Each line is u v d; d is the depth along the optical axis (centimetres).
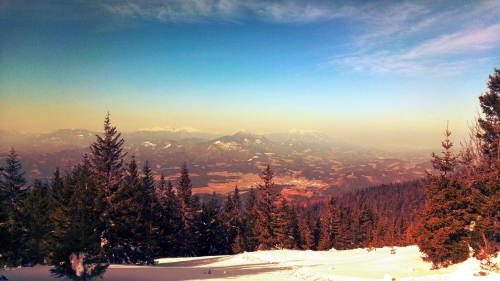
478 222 1986
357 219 7306
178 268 2542
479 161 2842
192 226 5294
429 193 2225
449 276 1847
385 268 2255
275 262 2809
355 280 1917
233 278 2048
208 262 3119
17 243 1992
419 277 1914
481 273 1720
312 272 2234
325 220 7138
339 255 3167
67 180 2959
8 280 1702
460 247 2030
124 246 2945
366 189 16038
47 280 1736
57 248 1557
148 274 2123
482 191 2142
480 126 2814
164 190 6138
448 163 2208
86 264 1617
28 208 2756
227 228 6222
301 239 6612
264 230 4869
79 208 2361
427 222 2122
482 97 2955
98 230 2772
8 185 3303
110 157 2942
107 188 2889
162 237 4575
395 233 6231
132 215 2988
